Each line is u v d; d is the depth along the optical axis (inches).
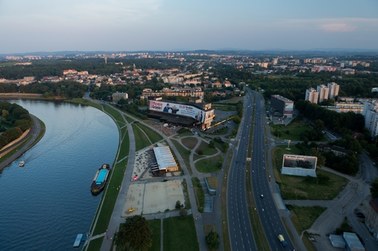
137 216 6008.9
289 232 6309.1
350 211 7160.4
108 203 7470.5
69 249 6082.7
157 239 6028.5
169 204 7362.2
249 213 6993.1
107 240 6043.3
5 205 7815.0
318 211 7130.9
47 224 6958.7
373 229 6269.7
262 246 5856.3
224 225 6496.1
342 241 5930.1
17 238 6496.1
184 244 5880.9
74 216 7273.6
